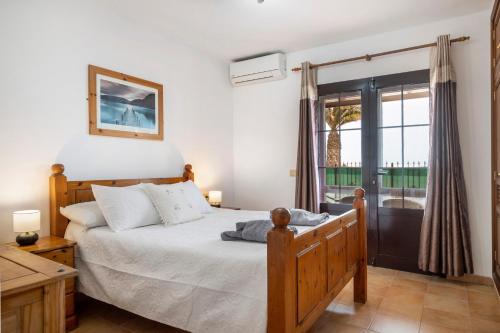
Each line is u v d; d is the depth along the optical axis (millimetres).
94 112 2934
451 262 3037
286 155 4285
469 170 3131
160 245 2043
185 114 3922
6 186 2398
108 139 3080
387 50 3580
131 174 3287
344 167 3854
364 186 3684
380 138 3627
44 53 2609
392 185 3557
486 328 2248
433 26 3334
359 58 3662
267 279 1506
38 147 2576
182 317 1859
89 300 2781
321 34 3637
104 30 3039
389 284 3074
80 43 2852
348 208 3818
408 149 3482
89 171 2918
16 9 2441
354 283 2701
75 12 2816
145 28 3438
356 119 3779
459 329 2238
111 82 3086
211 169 4309
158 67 3580
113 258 2229
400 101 3518
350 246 2510
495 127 2859
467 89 3143
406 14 3160
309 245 1774
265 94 4445
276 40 3824
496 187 2822
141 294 2049
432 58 3266
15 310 1179
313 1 2906
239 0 2898
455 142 3080
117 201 2570
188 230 2455
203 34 3648
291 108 4234
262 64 4250
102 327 2307
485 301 2680
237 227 2109
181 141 3865
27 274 1323
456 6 3004
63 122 2734
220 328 1699
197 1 2916
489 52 3057
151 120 3480
